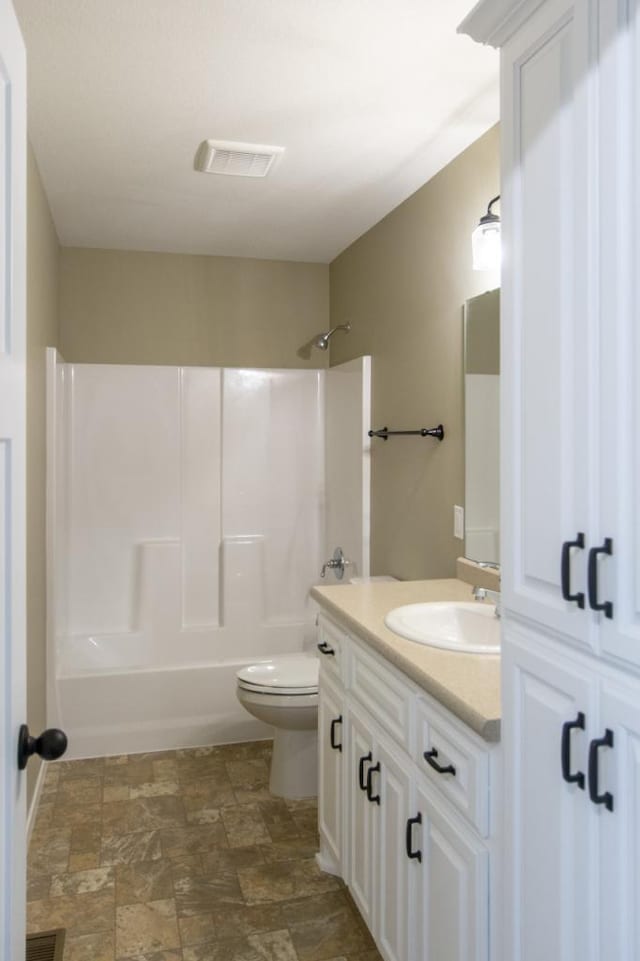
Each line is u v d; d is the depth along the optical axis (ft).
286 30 6.41
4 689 3.24
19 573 3.56
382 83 7.32
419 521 10.11
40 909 7.39
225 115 8.05
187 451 13.76
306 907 7.47
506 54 3.87
